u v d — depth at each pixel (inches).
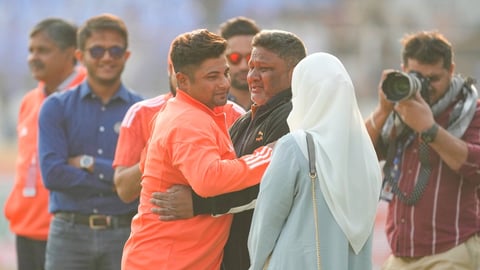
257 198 523.2
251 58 575.5
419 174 695.7
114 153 816.9
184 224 550.0
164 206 546.0
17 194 898.1
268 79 566.9
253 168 528.7
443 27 2790.4
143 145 716.0
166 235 551.2
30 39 920.3
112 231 802.2
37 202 888.9
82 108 817.5
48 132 808.3
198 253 551.2
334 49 2765.7
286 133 554.3
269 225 513.3
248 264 574.6
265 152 538.9
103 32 812.6
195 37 547.8
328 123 514.6
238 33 770.8
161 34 2753.4
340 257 505.7
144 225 559.8
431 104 697.6
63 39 915.4
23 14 2812.5
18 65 2768.2
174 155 535.2
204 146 530.0
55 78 919.7
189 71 548.1
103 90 819.4
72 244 807.1
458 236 685.3
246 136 582.6
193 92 551.2
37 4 2822.3
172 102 559.2
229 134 600.4
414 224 696.4
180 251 550.0
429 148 690.2
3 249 1503.4
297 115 528.7
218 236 556.7
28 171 893.2
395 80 674.2
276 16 2829.7
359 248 518.0
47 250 823.7
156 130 557.0
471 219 689.0
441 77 691.4
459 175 685.9
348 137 514.0
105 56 808.3
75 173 795.4
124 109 826.2
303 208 510.3
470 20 2807.6
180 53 547.5
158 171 550.6
